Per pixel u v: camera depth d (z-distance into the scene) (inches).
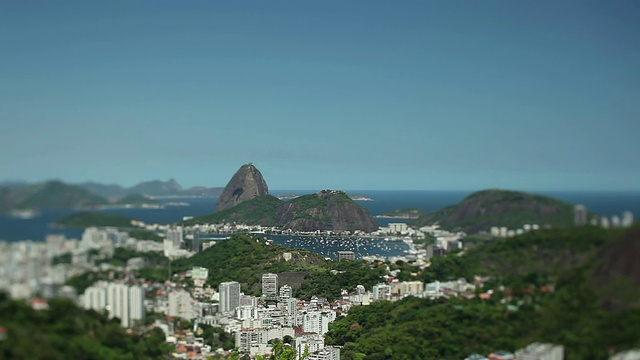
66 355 3688.5
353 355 6023.6
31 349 3499.0
